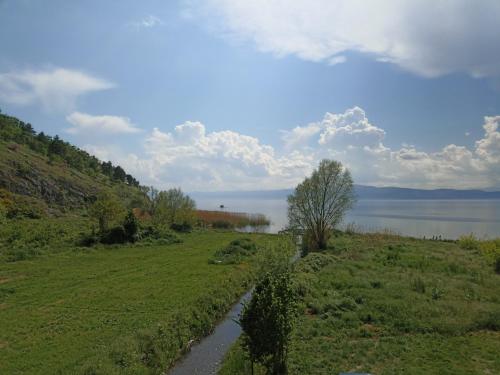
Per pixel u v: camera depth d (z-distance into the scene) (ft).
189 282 103.19
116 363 52.16
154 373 53.78
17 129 451.12
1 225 174.29
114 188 435.53
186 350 64.23
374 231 229.86
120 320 72.79
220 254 144.87
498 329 65.05
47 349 59.36
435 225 321.52
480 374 48.11
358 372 49.60
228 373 53.26
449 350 56.39
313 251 163.53
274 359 47.47
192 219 248.32
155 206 259.60
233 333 72.69
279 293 48.34
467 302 78.84
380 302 78.07
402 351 56.24
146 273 115.24
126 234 176.76
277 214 483.10
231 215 310.45
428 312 71.92
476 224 334.85
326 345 58.18
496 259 114.01
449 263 120.47
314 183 175.83
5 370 52.29
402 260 127.24
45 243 156.25
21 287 97.96
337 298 81.20
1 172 289.12
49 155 422.41
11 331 67.51
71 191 339.98
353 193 179.22
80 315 76.07
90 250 155.53
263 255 94.27
